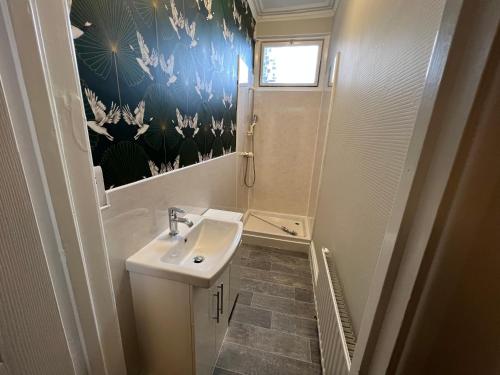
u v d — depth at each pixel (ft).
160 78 3.39
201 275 2.83
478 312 1.11
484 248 1.07
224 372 4.18
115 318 2.43
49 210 1.43
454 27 0.96
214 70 5.33
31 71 1.26
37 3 1.33
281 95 9.27
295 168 10.04
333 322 3.08
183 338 3.25
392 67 2.21
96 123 2.39
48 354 1.41
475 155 1.00
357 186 3.11
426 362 1.29
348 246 3.25
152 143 3.38
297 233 8.98
